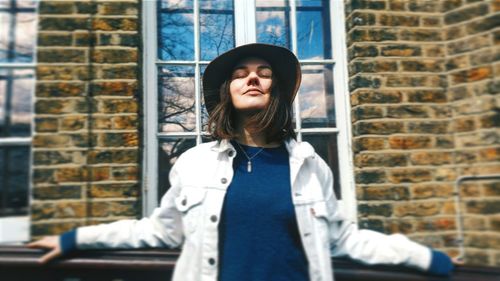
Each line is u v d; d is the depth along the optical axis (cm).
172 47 225
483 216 186
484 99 190
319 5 234
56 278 134
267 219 107
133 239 126
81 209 179
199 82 222
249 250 105
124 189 183
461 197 193
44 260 126
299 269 107
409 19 209
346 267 127
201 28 229
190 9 229
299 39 232
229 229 108
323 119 223
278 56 137
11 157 195
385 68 204
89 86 188
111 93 189
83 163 183
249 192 110
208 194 113
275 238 106
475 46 196
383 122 199
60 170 181
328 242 114
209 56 227
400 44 206
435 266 119
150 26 218
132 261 131
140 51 203
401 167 196
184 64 222
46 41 189
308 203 113
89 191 181
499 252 180
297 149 122
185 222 114
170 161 213
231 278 103
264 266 104
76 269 132
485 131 189
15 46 204
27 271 133
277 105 127
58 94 186
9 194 193
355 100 203
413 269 125
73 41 191
